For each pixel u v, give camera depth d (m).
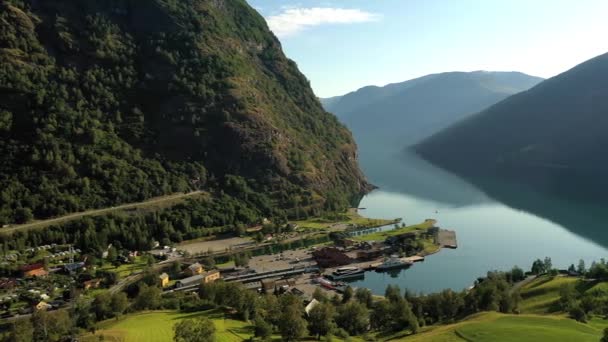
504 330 112.81
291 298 135.88
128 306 150.25
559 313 149.38
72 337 121.75
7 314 159.38
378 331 139.88
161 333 119.69
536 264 196.12
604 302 149.88
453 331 116.25
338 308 144.50
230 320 135.25
